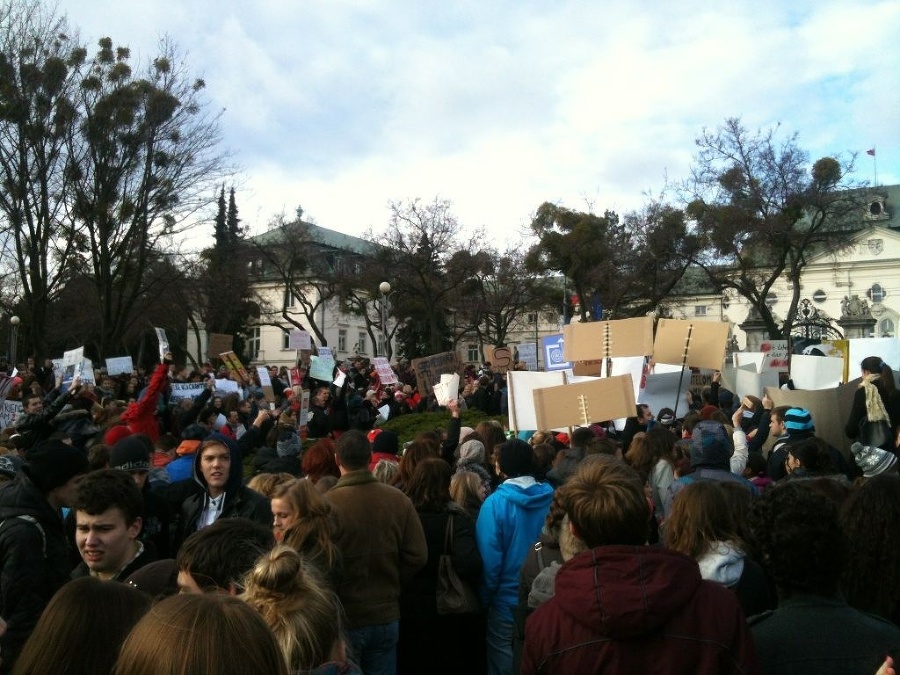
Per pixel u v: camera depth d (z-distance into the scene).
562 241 38.16
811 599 2.63
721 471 4.85
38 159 27.14
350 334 80.44
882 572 3.12
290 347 20.77
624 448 9.27
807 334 36.31
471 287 49.03
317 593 2.58
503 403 17.91
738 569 3.38
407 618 5.03
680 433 10.94
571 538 3.28
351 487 4.52
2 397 11.74
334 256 59.25
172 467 6.36
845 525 3.24
